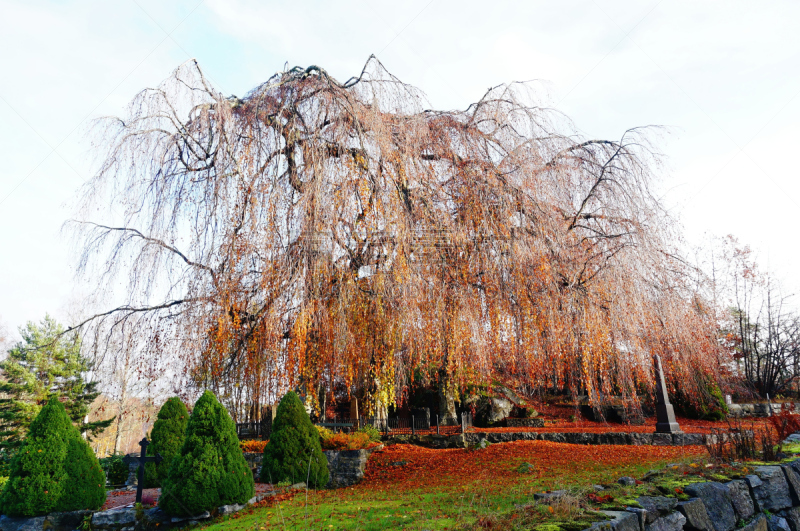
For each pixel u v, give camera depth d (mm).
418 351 10172
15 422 21453
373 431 14133
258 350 9586
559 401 20547
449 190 11109
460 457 10688
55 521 6879
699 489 4410
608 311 10906
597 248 11320
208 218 9945
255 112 10320
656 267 11953
